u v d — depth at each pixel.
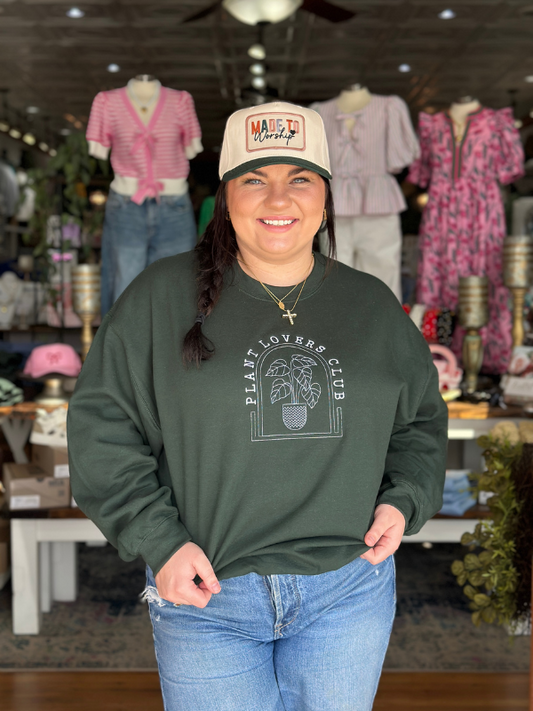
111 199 3.83
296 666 1.23
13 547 2.77
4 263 6.69
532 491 2.07
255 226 1.23
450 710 2.29
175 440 1.21
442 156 4.56
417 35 6.15
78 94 8.22
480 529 2.33
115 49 6.60
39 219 5.41
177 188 3.84
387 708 2.29
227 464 1.17
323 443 1.18
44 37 6.27
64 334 5.36
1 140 8.84
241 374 1.17
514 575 2.13
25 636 2.76
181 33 6.17
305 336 1.23
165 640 1.23
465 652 2.66
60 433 2.81
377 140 4.07
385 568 1.31
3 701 2.31
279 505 1.19
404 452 1.37
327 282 1.31
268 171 1.22
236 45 6.49
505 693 2.40
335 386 1.19
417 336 1.38
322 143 1.25
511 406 3.23
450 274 4.57
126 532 1.17
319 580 1.21
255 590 1.19
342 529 1.21
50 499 2.79
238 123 1.22
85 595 3.14
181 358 1.20
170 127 3.78
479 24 5.87
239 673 1.21
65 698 2.34
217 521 1.18
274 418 1.17
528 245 3.84
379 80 7.54
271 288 1.27
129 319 1.27
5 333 5.37
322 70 7.21
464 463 3.43
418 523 1.31
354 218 4.18
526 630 2.80
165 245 3.87
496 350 4.56
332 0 5.38
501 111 4.47
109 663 2.56
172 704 1.24
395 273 4.20
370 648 1.25
